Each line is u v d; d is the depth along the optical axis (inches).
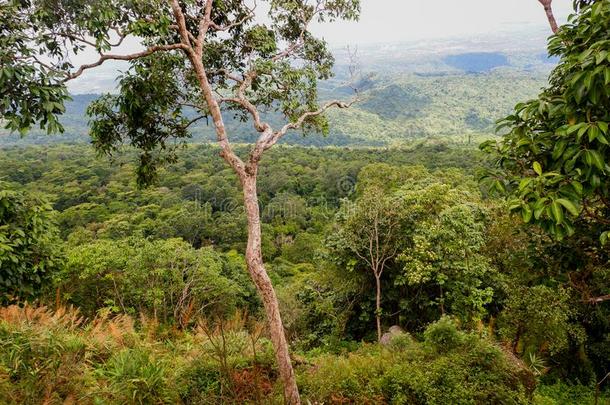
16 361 161.3
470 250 385.7
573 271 179.3
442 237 385.1
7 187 266.8
